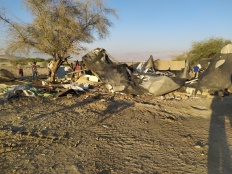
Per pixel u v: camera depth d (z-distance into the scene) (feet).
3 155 16.08
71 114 27.43
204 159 16.01
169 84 42.57
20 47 57.00
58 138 19.40
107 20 64.13
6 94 37.78
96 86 49.67
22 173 13.85
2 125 22.56
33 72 71.92
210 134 21.33
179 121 25.63
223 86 41.98
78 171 14.12
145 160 15.78
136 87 43.91
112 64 49.42
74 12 59.47
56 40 57.67
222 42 122.42
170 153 16.96
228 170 14.53
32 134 20.13
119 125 23.70
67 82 58.23
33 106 31.30
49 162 15.25
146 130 22.24
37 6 55.36
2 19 55.01
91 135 20.49
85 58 50.42
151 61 66.74
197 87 43.19
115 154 16.67
